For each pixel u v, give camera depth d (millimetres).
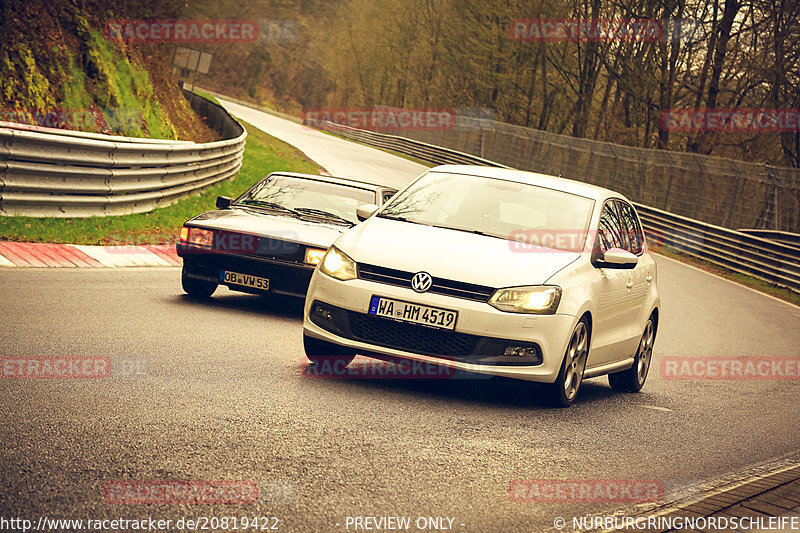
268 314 16734
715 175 58969
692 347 21406
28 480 6609
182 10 44406
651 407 13547
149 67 44281
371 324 11297
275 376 11281
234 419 8961
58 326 12727
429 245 11750
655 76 81312
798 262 43062
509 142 88875
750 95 75062
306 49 167375
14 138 20016
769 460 10711
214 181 36656
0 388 9172
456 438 9375
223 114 54062
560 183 14000
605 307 12828
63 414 8477
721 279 42875
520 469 8516
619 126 86750
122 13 40156
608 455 9656
